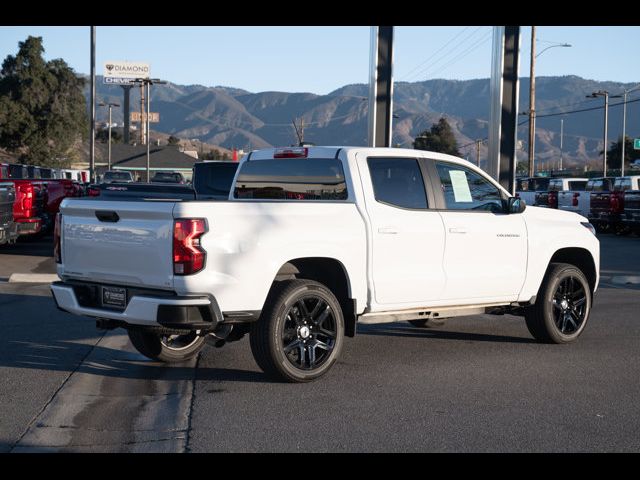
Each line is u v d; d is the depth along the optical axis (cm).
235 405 661
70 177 4341
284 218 705
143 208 668
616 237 2814
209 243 659
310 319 735
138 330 729
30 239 2319
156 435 586
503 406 660
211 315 663
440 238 813
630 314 1138
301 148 814
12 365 797
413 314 820
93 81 3697
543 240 905
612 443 570
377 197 779
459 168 854
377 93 1969
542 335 918
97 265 709
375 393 699
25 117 6931
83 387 718
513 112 2062
